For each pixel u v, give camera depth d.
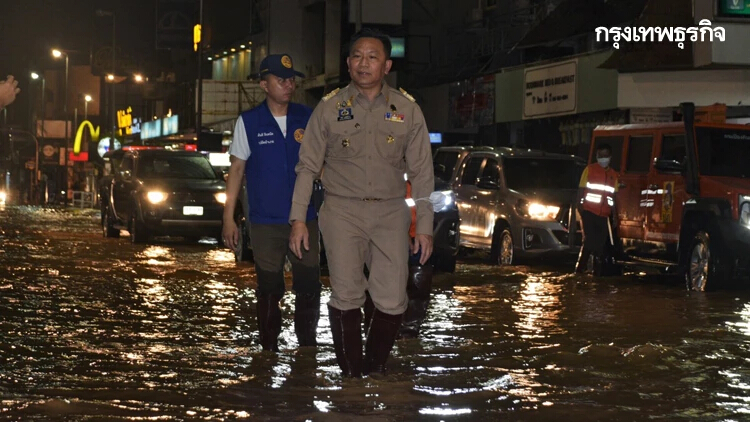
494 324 10.16
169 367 7.45
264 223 8.03
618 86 22.97
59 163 74.44
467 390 6.70
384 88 6.83
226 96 53.81
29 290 12.84
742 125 14.97
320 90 51.50
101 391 6.56
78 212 46.62
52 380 6.93
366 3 39.22
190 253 20.52
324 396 6.44
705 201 14.05
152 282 14.25
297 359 7.79
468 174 20.77
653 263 15.24
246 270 16.50
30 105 101.06
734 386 7.02
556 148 29.11
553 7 32.88
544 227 18.34
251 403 6.23
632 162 16.11
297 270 8.14
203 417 5.86
